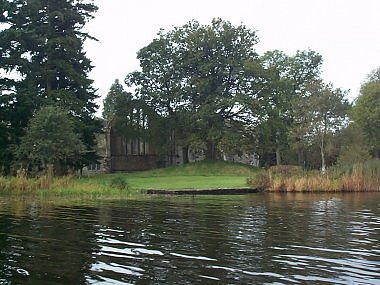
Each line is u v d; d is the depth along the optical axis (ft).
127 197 75.25
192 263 29.30
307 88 129.39
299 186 90.02
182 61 171.12
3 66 124.67
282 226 43.91
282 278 26.11
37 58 131.85
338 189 90.38
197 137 159.63
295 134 131.34
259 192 89.30
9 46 125.59
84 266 28.37
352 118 137.80
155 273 26.99
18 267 28.02
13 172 108.78
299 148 146.82
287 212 55.06
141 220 47.70
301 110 130.31
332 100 127.13
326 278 26.20
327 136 129.49
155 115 169.27
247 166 162.20
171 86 169.07
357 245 34.96
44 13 130.62
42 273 26.76
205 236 38.40
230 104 157.17
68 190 78.28
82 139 132.36
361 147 126.72
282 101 171.01
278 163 175.73
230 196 79.56
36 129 105.09
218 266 28.58
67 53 131.75
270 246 34.47
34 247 33.73
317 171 97.66
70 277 26.04
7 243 35.19
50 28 130.31
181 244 35.09
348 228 42.93
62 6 132.87
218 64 167.12
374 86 145.89
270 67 182.60
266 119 163.73
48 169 94.63
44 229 41.68
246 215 52.19
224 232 40.42
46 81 131.34
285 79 190.39
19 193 77.77
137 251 32.58
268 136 167.94
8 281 25.20
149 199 71.82
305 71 200.03
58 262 29.30
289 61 200.75
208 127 162.20
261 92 167.53
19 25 127.95
